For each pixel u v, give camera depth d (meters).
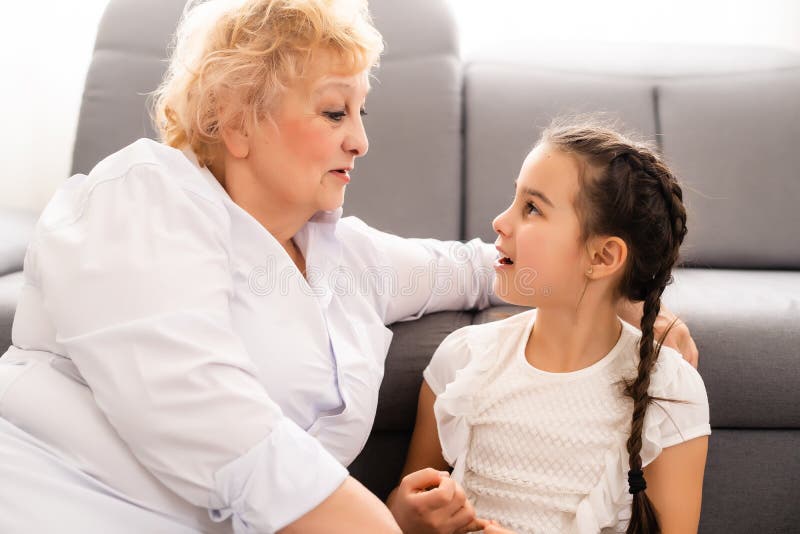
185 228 0.85
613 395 1.00
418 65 1.69
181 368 0.76
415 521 0.87
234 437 0.75
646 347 0.96
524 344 1.06
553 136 1.02
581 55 1.80
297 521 0.76
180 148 0.97
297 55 0.87
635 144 1.02
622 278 1.00
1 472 0.79
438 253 1.23
